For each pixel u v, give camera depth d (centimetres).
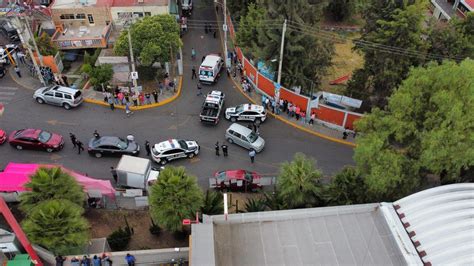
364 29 3366
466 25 3117
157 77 4075
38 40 3909
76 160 3127
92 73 3706
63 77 3884
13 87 3816
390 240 1730
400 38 3066
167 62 3947
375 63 3266
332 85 4062
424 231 1683
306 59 3466
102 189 2633
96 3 4369
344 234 1761
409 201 1825
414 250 1644
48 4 4519
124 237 2452
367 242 1727
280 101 3684
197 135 3431
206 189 2931
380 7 3184
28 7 4094
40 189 2250
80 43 4181
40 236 2055
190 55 4512
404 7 3042
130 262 2138
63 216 2097
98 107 3672
